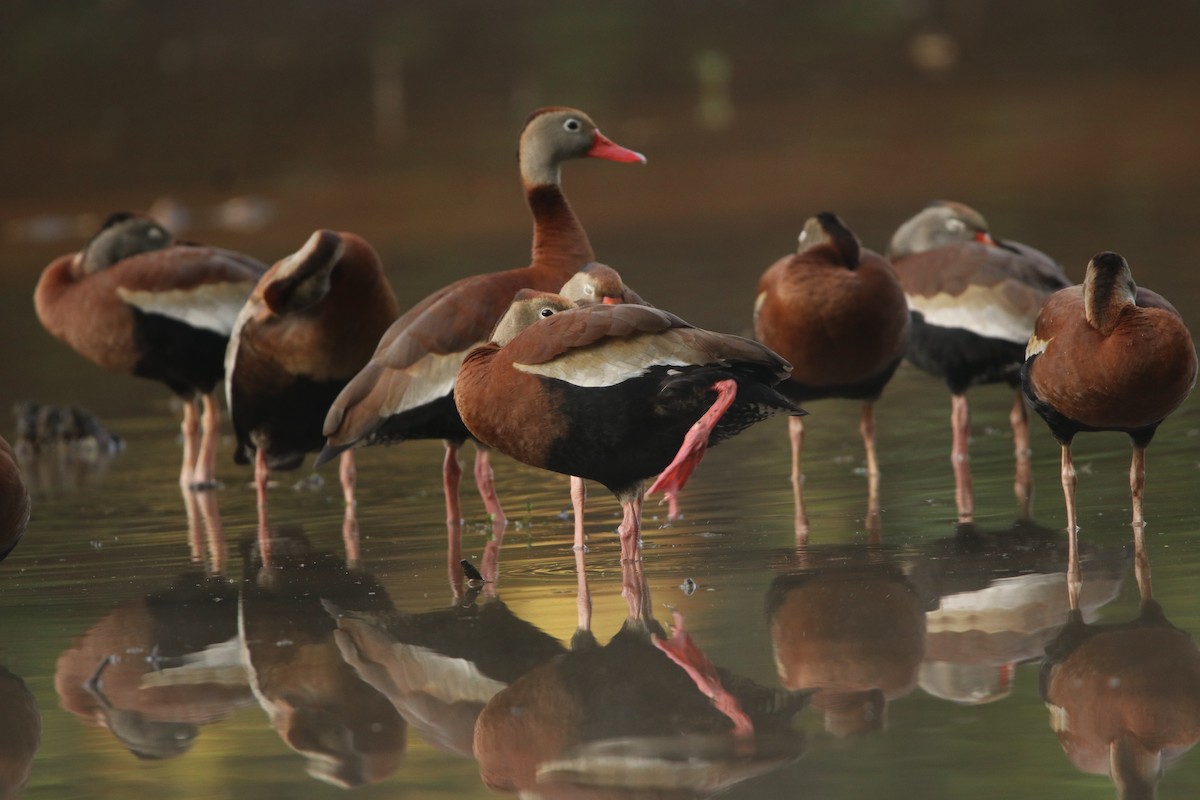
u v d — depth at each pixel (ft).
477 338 40.86
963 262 48.42
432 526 42.22
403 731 27.14
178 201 118.21
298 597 35.29
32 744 27.20
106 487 50.42
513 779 24.88
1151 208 89.86
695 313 68.44
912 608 31.60
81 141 146.00
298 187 121.08
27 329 79.82
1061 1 188.55
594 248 91.20
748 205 102.68
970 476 43.96
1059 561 34.22
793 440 45.11
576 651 30.32
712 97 150.61
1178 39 164.96
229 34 189.67
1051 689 27.07
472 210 106.52
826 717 26.50
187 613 34.45
